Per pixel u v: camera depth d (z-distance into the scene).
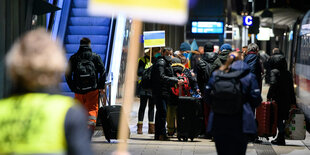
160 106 17.00
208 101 10.05
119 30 25.81
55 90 4.43
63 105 4.29
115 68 24.19
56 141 4.21
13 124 4.27
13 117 4.29
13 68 4.30
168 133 18.06
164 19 5.46
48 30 23.89
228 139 9.73
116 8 5.42
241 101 9.61
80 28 26.66
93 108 15.09
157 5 5.44
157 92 16.92
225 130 9.69
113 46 25.02
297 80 28.38
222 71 9.98
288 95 16.80
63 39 25.91
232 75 9.67
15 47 4.36
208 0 46.06
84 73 14.89
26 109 4.29
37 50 4.30
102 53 25.28
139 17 5.45
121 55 26.19
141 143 16.33
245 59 17.16
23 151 4.21
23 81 4.33
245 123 9.66
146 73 17.02
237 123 9.66
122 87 27.34
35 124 4.23
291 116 17.02
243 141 9.73
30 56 4.28
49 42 4.38
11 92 4.41
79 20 26.95
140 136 18.31
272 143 16.94
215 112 9.72
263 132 16.44
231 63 10.42
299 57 28.22
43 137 4.20
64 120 4.23
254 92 9.78
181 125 17.03
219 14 46.97
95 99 15.16
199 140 17.61
